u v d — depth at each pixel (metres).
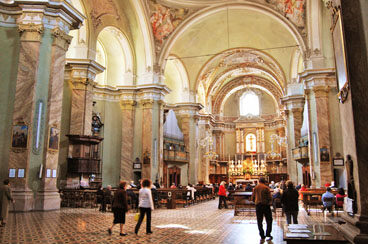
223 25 22.31
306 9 17.38
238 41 24.17
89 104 15.84
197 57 25.17
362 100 4.46
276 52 23.95
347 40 4.63
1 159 10.69
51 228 7.66
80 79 15.59
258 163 34.53
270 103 37.59
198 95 30.03
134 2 18.52
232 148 37.62
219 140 36.03
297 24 18.00
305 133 20.61
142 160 19.25
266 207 7.05
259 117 37.31
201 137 29.55
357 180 4.48
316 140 16.66
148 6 18.98
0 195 10.28
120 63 20.73
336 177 16.31
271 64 26.70
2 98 11.02
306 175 20.30
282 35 21.95
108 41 19.97
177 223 9.35
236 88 35.91
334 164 15.84
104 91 20.03
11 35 11.38
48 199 10.70
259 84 34.88
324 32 17.09
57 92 11.37
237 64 29.64
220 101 36.03
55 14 11.37
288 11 18.20
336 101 16.50
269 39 23.00
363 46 4.54
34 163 10.66
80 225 8.30
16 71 11.20
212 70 28.73
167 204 14.11
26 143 10.55
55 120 11.24
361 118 4.44
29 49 11.05
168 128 23.64
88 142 15.05
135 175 19.56
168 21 20.03
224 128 37.53
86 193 13.12
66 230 7.50
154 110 19.80
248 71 31.91
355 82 4.52
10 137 10.77
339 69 5.32
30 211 10.31
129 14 19.30
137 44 20.11
